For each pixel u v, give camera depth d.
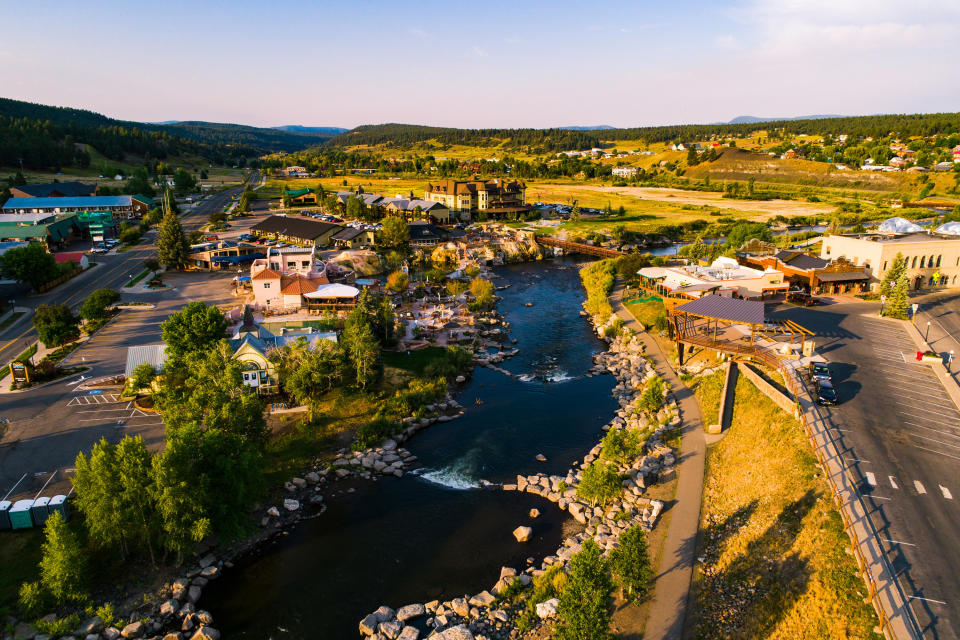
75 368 79.19
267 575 44.72
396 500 54.06
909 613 33.81
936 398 59.94
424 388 74.88
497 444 64.06
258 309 101.94
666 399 70.12
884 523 41.06
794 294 96.69
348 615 40.94
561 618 37.78
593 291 125.19
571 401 74.88
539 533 49.25
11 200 196.88
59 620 38.16
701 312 70.75
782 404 58.84
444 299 117.00
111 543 42.44
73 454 57.12
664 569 42.34
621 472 55.75
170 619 40.00
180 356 71.12
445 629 38.62
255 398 55.03
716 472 54.69
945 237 113.25
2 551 43.91
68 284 123.62
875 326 82.50
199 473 44.19
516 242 174.38
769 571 39.91
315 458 60.34
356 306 90.44
